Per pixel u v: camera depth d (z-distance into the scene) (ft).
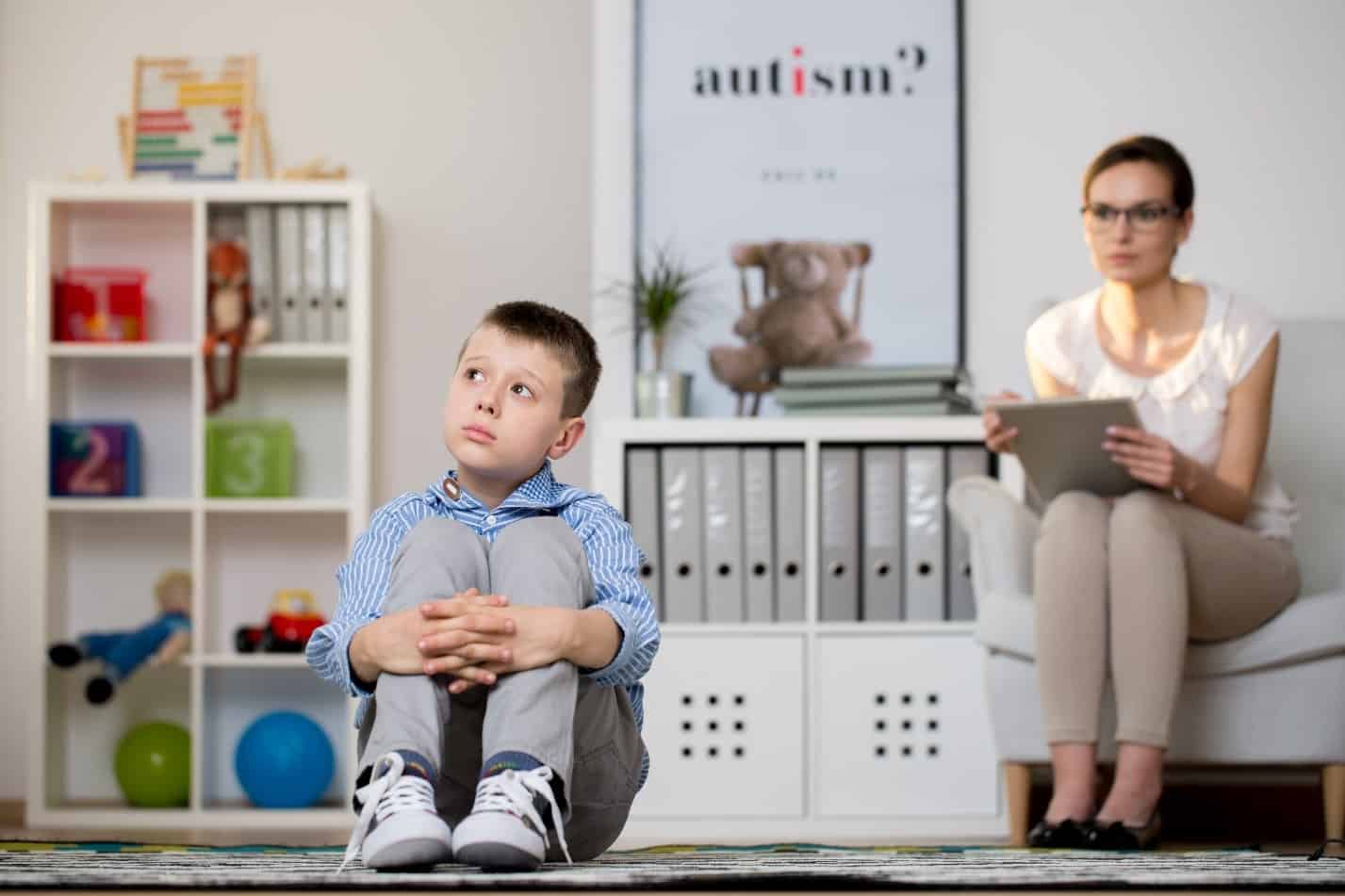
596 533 5.60
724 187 12.26
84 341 12.35
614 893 4.28
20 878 4.45
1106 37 12.41
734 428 11.02
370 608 5.35
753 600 11.09
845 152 12.27
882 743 10.90
